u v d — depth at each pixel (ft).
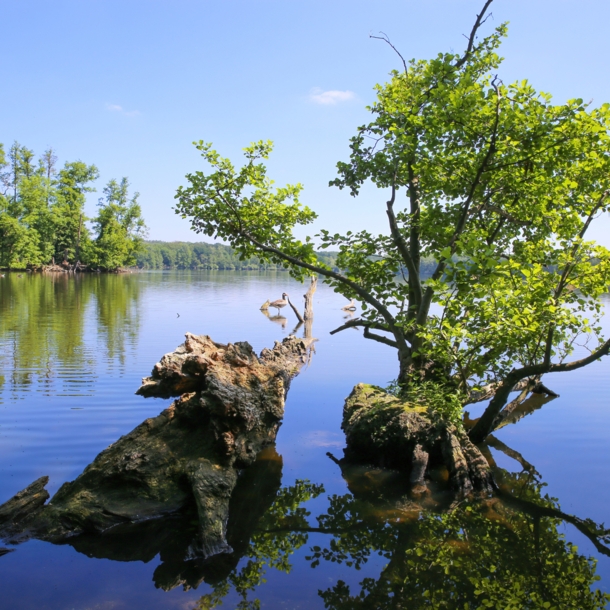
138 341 56.29
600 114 28.17
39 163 284.41
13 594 15.24
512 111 28.99
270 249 35.76
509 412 35.55
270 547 18.76
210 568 17.13
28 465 23.63
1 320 71.77
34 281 184.85
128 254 305.73
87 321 73.26
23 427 28.40
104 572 16.62
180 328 68.18
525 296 26.78
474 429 30.89
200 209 36.55
